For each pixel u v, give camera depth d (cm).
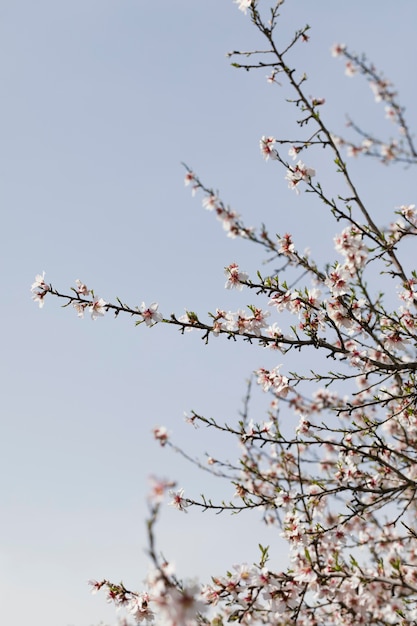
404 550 598
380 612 497
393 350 570
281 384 590
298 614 467
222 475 661
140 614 473
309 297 577
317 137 593
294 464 688
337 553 477
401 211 582
